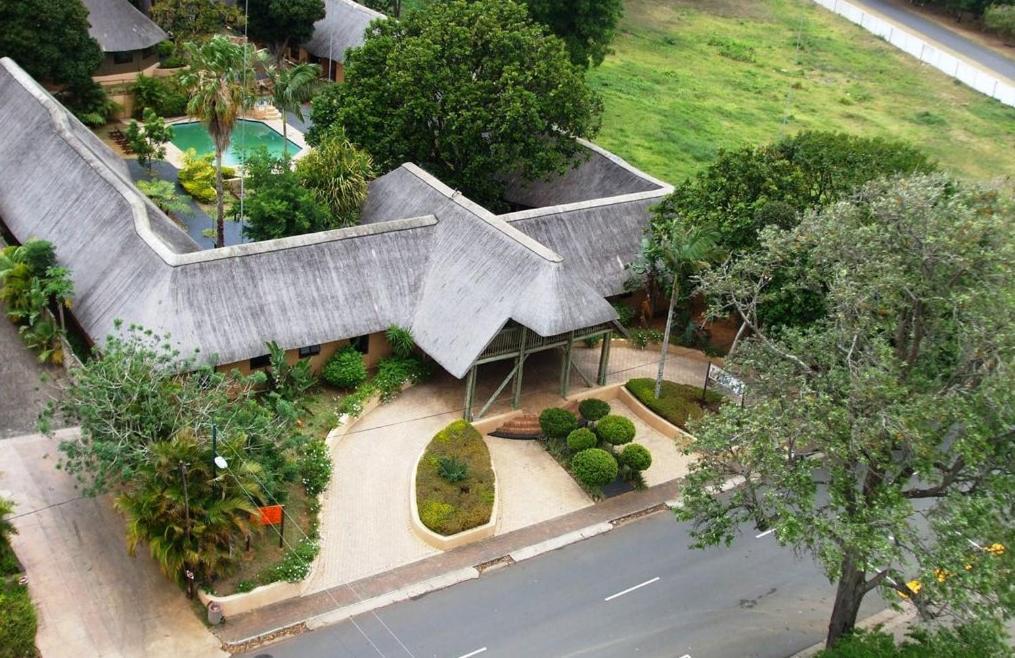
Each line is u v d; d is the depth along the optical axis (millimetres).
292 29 83938
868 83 102375
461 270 48312
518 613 36719
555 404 48656
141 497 34312
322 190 55781
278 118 79875
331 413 45625
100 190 50438
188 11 80750
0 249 52125
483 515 40375
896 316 33531
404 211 53812
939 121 92750
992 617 28188
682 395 50188
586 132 62500
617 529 42031
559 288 45312
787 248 36969
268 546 37469
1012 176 80750
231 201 64812
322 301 46625
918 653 32062
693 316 57969
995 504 29734
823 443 30703
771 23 118562
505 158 58375
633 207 56688
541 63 59906
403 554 38875
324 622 35219
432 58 58812
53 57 66688
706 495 33656
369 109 60125
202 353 42938
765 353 36281
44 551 36531
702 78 98188
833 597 39406
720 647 36156
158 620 34438
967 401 30250
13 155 56281
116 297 45031
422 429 45938
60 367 46625
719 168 53406
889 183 34781
